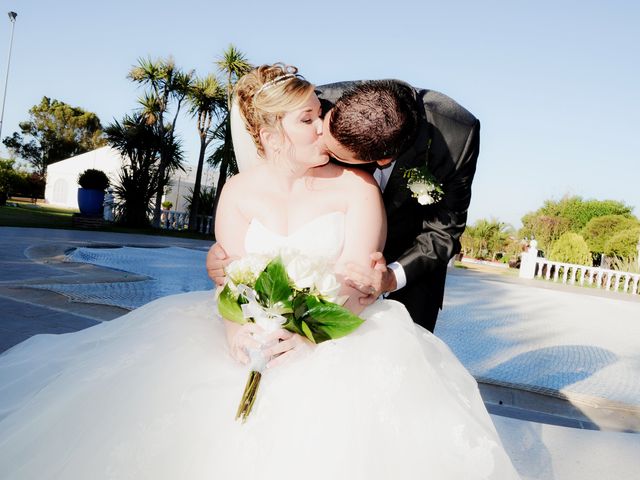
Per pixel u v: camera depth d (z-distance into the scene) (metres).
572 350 6.37
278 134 1.77
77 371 1.70
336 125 1.73
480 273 18.09
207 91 22.41
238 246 1.90
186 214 25.77
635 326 9.09
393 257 2.44
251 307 1.61
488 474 1.51
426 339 1.96
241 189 1.91
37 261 8.99
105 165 37.31
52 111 60.00
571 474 2.47
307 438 1.43
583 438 2.95
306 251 1.79
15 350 2.21
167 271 9.36
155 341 1.73
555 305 10.95
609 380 5.09
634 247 21.80
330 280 1.61
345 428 1.45
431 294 2.52
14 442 1.52
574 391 4.58
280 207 1.86
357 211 1.85
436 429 1.56
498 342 6.51
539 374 5.11
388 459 1.45
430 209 2.33
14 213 22.22
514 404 4.11
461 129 2.21
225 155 21.20
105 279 7.75
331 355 1.59
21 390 1.89
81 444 1.45
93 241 13.56
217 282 1.93
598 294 15.39
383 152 1.75
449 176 2.24
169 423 1.46
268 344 1.58
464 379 1.90
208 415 1.48
